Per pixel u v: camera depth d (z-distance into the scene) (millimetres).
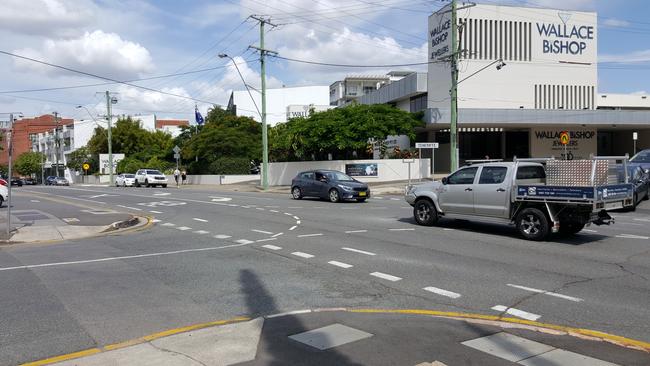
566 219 11844
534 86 48031
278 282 8188
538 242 11930
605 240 12156
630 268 9109
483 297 7258
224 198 27859
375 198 26906
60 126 103438
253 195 30969
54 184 72500
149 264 9789
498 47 47062
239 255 10625
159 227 15773
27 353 5160
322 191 24891
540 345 5285
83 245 12367
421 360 4852
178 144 65688
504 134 51062
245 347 5191
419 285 7961
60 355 5090
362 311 6555
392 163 39531
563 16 48625
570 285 7926
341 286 7918
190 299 7215
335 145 38375
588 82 49250
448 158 50656
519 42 47656
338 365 4734
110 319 6293
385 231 13883
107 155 74938
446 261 9789
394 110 40719
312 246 11578
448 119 42938
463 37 46094
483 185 13305
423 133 52344
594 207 11047
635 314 6449
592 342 5398
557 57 48562
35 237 13789
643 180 19641
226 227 15320
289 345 5258
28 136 118750
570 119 45062
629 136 54219
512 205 12703
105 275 8820
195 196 30094
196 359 4867
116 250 11516
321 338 5477
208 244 12172
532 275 8609
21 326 6031
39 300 7188
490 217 13172
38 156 101812
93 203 25547
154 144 77938
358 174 39125
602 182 12000
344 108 41312
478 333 5672
